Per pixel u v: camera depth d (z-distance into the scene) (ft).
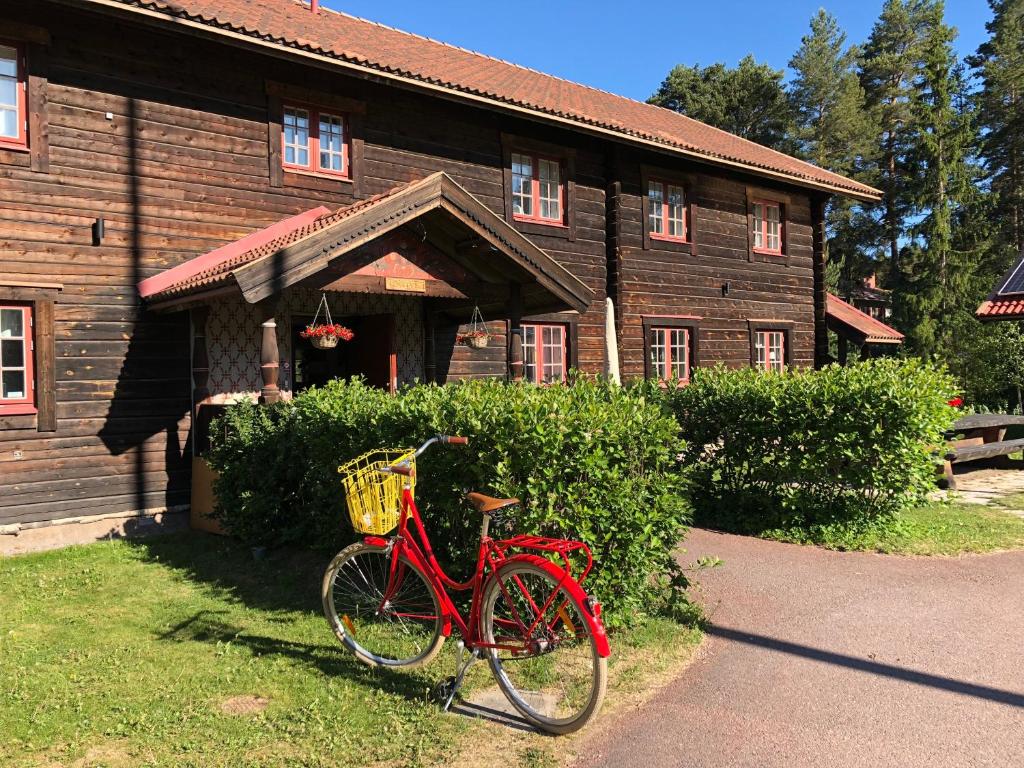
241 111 30.96
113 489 27.45
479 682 13.30
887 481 23.91
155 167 28.68
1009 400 72.84
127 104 28.04
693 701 12.56
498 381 18.97
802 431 24.70
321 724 11.71
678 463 27.17
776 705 12.37
